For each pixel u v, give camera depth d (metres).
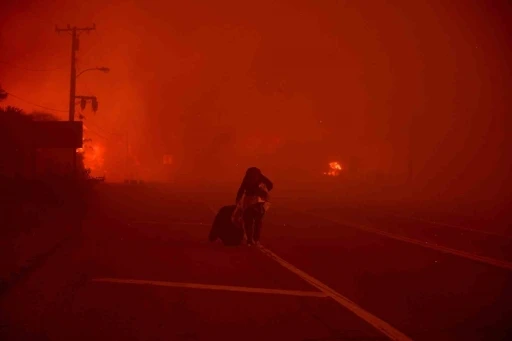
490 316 6.67
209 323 6.17
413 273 9.44
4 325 5.91
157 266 9.64
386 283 8.57
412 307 7.07
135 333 5.75
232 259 10.61
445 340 5.71
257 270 9.47
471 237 14.74
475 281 8.79
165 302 7.07
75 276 8.59
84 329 5.85
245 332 5.85
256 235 12.60
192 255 10.97
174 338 5.62
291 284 8.34
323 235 14.91
